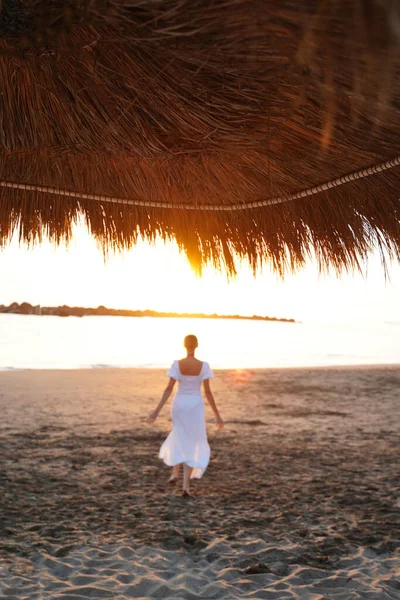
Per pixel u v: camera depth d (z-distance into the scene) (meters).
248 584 3.57
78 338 48.34
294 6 0.75
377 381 18.05
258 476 6.41
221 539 4.39
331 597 3.38
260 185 2.33
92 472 6.49
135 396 13.67
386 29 0.66
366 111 1.27
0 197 2.74
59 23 1.04
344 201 2.20
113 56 1.61
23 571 3.71
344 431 9.34
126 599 3.34
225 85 1.53
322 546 4.28
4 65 1.95
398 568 3.87
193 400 5.66
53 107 2.06
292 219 2.41
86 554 4.05
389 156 1.80
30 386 15.01
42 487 5.84
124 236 2.82
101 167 2.58
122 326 83.69
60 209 2.81
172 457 5.61
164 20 0.92
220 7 0.85
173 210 2.72
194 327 91.56
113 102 1.92
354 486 6.03
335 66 0.80
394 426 9.89
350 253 2.21
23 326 67.81
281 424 9.96
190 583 3.59
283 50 0.88
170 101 1.75
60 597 3.32
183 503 5.38
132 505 5.29
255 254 2.57
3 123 2.13
